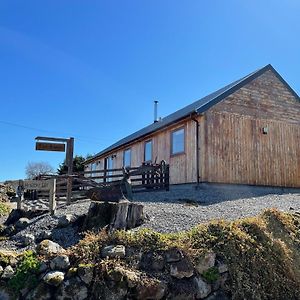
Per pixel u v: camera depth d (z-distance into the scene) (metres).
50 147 10.33
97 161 25.17
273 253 5.26
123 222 6.02
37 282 4.48
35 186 7.89
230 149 12.68
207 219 6.38
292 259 5.33
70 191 8.94
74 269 4.47
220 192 11.63
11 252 5.03
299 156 14.44
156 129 14.90
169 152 14.19
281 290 4.99
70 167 10.50
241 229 5.47
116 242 5.01
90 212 6.41
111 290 4.26
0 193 14.27
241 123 13.14
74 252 4.79
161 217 6.58
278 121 14.15
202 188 11.98
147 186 12.16
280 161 13.87
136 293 4.26
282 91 14.57
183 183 13.03
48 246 5.08
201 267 4.73
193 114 12.31
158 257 4.72
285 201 9.50
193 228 5.59
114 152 21.09
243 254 5.03
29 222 7.03
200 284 4.60
